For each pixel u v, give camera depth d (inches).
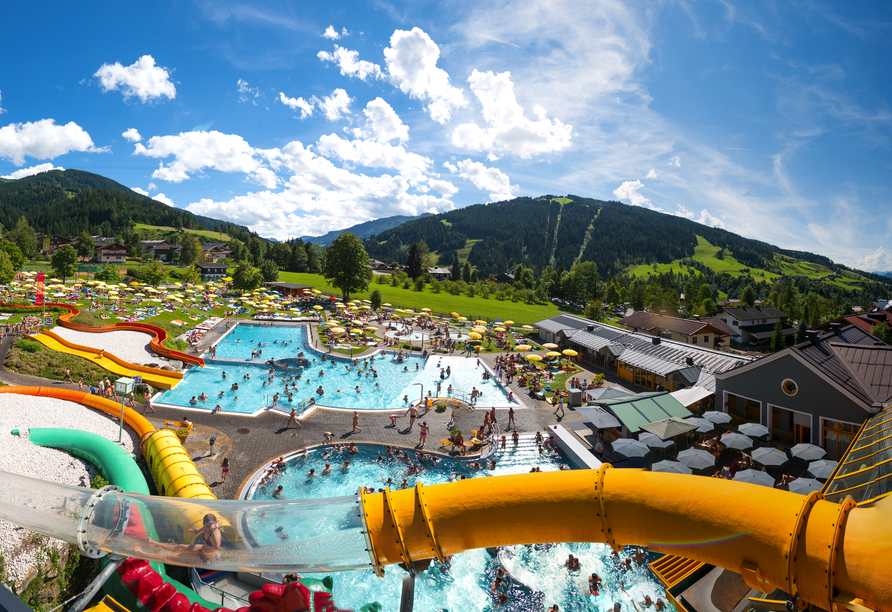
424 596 660.1
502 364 2046.0
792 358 1035.9
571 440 1176.8
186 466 741.3
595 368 2032.5
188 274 4399.6
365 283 4013.3
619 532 236.2
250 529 260.4
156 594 335.3
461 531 243.8
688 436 1166.3
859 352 1036.5
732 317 3631.9
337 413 1322.6
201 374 1728.6
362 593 663.1
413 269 6609.3
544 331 2726.4
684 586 325.7
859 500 301.4
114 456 776.3
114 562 346.9
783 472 964.6
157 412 1227.9
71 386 1386.6
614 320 4694.9
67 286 3287.4
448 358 2242.9
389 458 1077.1
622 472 245.0
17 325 1950.1
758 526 203.6
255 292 3914.9
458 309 4320.9
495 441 1195.9
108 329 2113.7
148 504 278.4
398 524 243.4
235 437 1108.5
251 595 310.0
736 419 1177.4
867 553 176.7
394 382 1823.3
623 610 650.8
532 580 700.7
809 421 1009.5
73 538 273.4
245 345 2352.4
